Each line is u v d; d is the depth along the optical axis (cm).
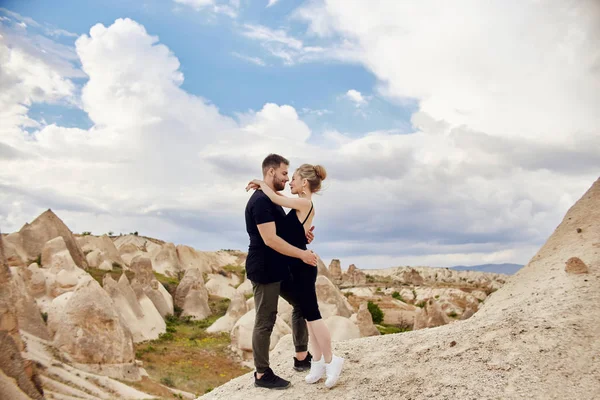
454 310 6288
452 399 434
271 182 546
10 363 989
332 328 3019
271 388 555
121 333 2661
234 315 4406
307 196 542
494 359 480
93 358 2483
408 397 462
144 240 10750
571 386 405
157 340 3759
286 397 526
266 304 537
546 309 560
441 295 7931
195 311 5097
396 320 6228
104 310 2639
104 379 2195
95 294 2681
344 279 10800
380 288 9606
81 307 2592
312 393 522
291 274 532
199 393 2544
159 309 4791
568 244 948
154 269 7394
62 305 3028
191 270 5488
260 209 509
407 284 11069
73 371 2152
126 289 4044
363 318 3809
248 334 3512
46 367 2016
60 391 1831
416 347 585
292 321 604
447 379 472
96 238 6800
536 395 405
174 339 3866
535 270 924
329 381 518
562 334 483
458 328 613
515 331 521
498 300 899
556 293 614
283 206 520
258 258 526
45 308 3006
